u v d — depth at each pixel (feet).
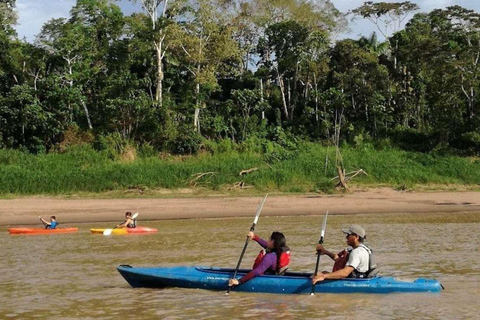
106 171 125.39
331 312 30.50
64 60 153.79
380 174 137.80
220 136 158.30
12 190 112.47
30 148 141.90
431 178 139.13
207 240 60.90
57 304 32.68
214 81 155.43
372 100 167.73
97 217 87.61
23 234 69.41
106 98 148.15
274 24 173.47
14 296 34.78
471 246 54.54
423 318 29.50
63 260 48.49
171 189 121.08
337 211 94.43
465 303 32.48
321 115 165.68
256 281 34.47
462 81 165.07
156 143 148.97
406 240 59.00
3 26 159.33
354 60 171.22
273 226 74.59
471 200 110.01
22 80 153.79
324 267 44.29
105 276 41.04
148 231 69.10
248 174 128.36
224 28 160.86
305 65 169.89
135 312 30.73
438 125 166.20
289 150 153.48
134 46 152.97
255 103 163.73
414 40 174.40
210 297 33.68
